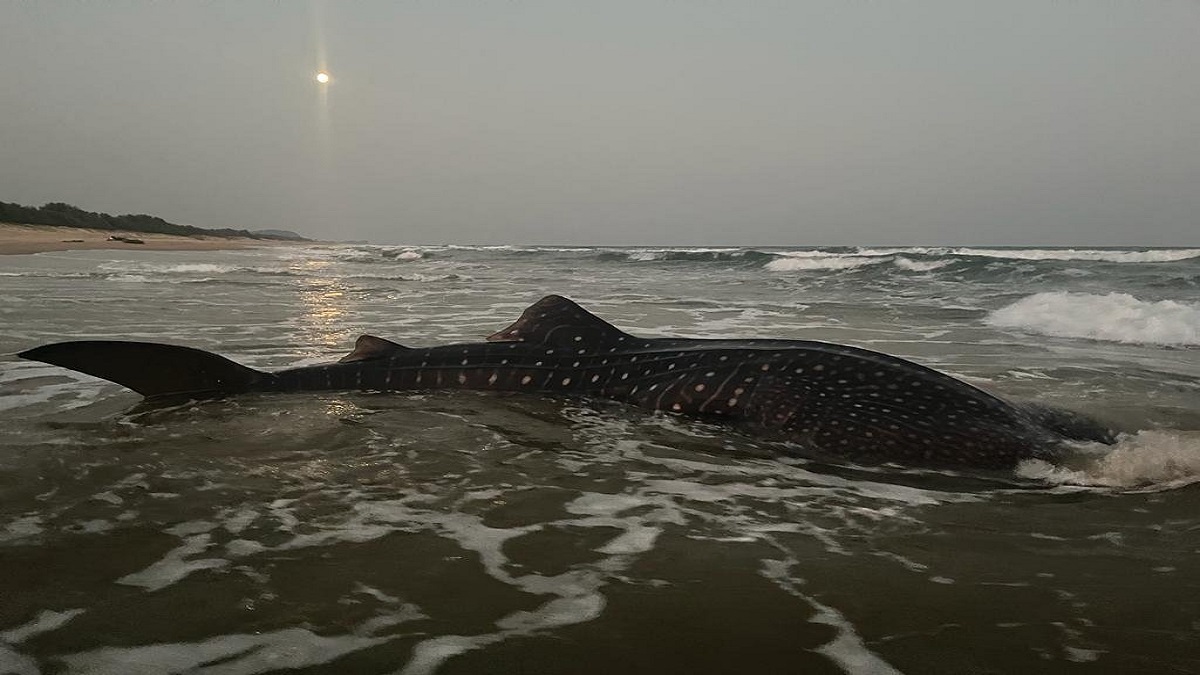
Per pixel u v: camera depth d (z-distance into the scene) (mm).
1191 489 3875
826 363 5246
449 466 4152
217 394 5672
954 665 2199
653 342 5957
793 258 31594
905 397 4871
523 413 5352
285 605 2496
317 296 15766
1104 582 2764
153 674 2064
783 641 2334
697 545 3121
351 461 4184
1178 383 6789
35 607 2439
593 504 3625
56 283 17578
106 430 4629
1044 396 6234
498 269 33250
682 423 5203
